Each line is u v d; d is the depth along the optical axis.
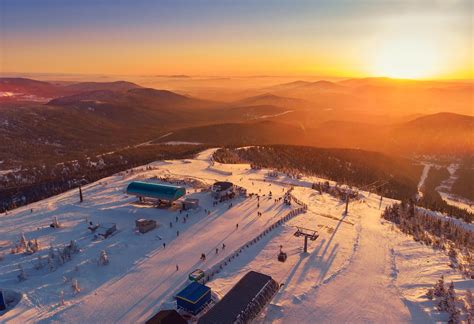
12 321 32.88
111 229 53.50
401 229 60.28
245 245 48.00
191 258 44.75
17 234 55.00
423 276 41.38
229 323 29.83
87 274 41.28
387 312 34.16
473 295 36.06
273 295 35.59
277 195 73.75
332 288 38.22
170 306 34.78
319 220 59.94
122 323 32.47
